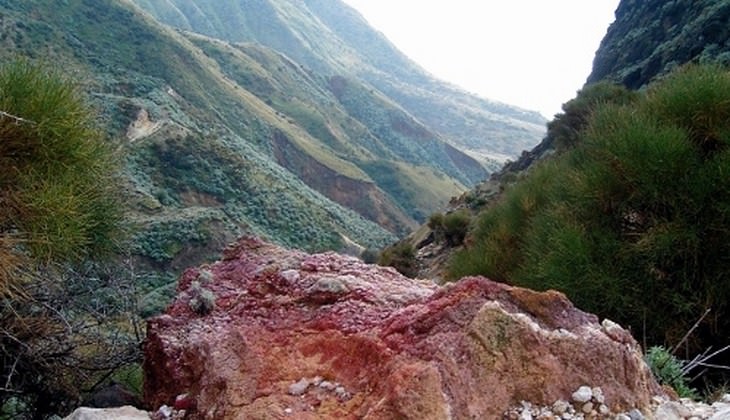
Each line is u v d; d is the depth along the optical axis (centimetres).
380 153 18388
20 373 463
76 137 459
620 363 287
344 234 5997
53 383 475
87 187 469
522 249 746
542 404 265
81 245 474
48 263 415
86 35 8912
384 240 7388
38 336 460
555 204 728
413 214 14275
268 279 412
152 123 5400
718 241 562
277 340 327
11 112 425
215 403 287
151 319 400
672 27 3384
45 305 443
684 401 312
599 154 705
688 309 549
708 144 650
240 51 18438
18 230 421
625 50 4009
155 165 4688
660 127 646
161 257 2197
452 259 991
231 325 357
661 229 585
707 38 2533
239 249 496
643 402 283
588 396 269
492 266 784
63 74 492
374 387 268
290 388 284
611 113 819
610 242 609
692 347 550
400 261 1664
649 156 601
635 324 577
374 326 314
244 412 266
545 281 616
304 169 12862
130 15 10406
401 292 369
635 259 588
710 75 684
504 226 837
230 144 6912
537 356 274
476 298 299
